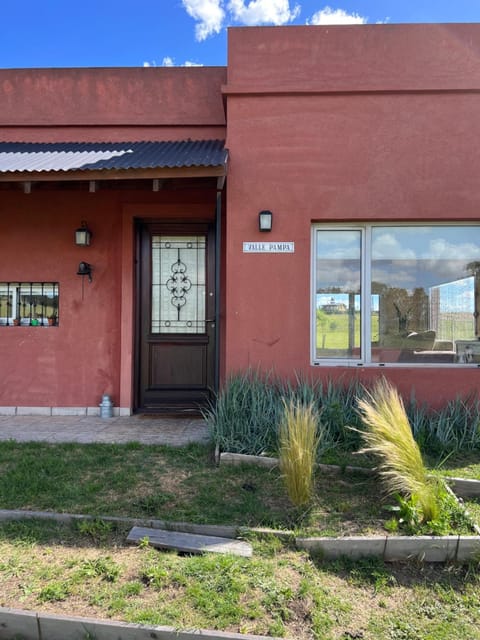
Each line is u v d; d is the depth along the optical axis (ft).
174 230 21.21
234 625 7.39
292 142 17.46
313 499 11.18
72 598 7.84
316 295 17.92
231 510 10.72
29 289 20.72
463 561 9.27
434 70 17.29
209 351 21.20
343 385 17.01
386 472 10.95
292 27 17.51
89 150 18.89
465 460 13.64
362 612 7.99
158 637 7.18
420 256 17.95
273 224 17.38
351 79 17.40
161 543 9.42
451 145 17.29
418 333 17.92
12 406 20.44
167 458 14.03
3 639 7.38
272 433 14.21
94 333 20.56
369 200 17.34
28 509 10.60
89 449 14.80
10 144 20.26
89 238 20.39
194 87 20.77
